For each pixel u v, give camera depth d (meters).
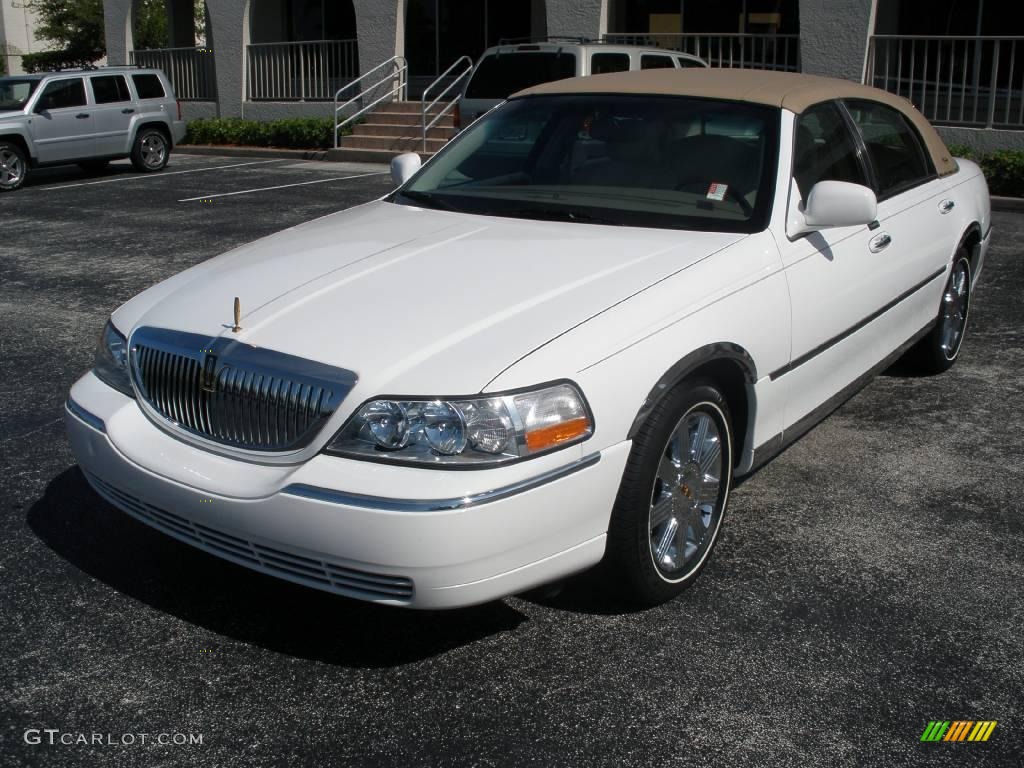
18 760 2.84
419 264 3.68
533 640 3.45
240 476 3.17
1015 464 4.89
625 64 13.38
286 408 3.12
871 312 4.77
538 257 3.71
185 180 15.88
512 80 13.52
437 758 2.86
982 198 6.34
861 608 3.62
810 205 4.09
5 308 7.79
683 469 3.61
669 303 3.47
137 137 17.08
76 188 15.16
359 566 2.96
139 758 2.85
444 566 2.92
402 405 2.96
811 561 3.97
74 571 3.87
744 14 17.72
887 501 4.50
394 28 19.27
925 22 16.12
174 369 3.41
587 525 3.21
